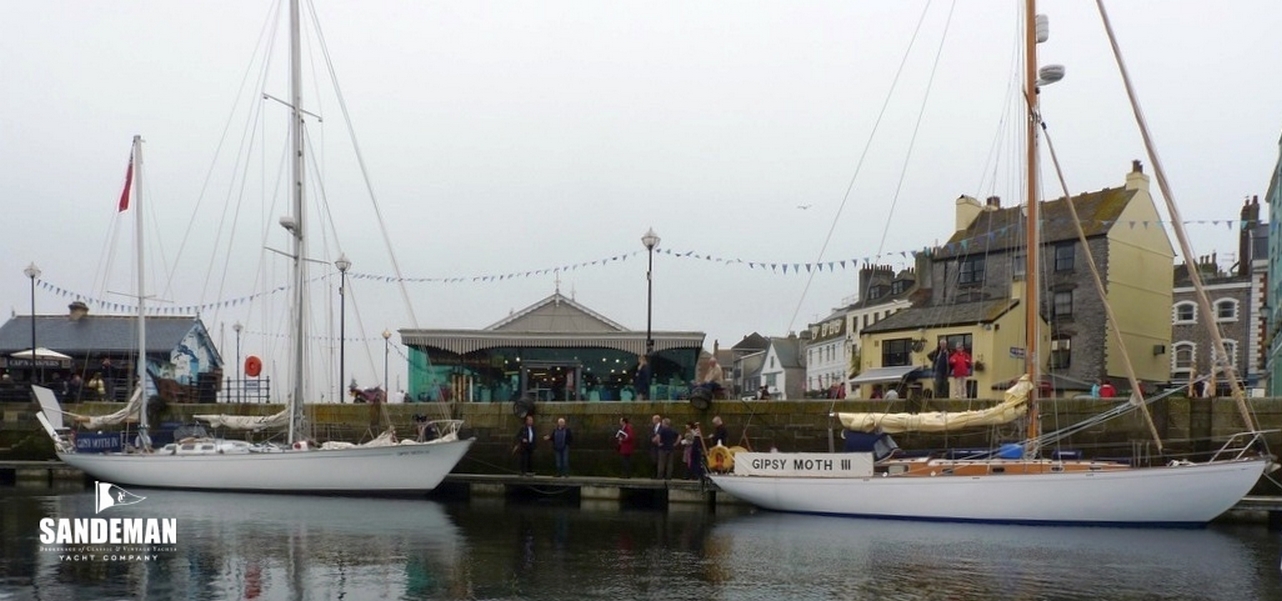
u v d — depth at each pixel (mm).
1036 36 17344
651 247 23250
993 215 38625
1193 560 12758
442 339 27703
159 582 11508
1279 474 17156
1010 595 10688
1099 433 18609
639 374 25516
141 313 24328
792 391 70188
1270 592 10828
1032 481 15617
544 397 28484
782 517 17172
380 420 24516
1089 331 35562
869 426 17641
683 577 11703
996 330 33844
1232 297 44250
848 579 11547
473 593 10828
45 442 27375
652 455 21656
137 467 21875
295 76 22516
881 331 38562
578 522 16672
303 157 22562
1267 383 35281
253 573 12023
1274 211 33438
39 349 31328
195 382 34812
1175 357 45688
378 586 11227
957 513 16062
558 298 30016
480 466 23078
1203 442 17719
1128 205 36750
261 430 25922
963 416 16953
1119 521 15445
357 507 18938
